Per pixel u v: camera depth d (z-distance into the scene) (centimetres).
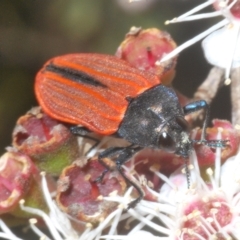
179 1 14
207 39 12
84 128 12
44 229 12
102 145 12
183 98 12
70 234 11
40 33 15
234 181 11
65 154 11
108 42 15
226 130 11
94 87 12
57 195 11
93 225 11
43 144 11
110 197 11
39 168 11
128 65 12
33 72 14
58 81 12
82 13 15
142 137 11
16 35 14
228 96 14
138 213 11
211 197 11
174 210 11
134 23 15
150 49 12
